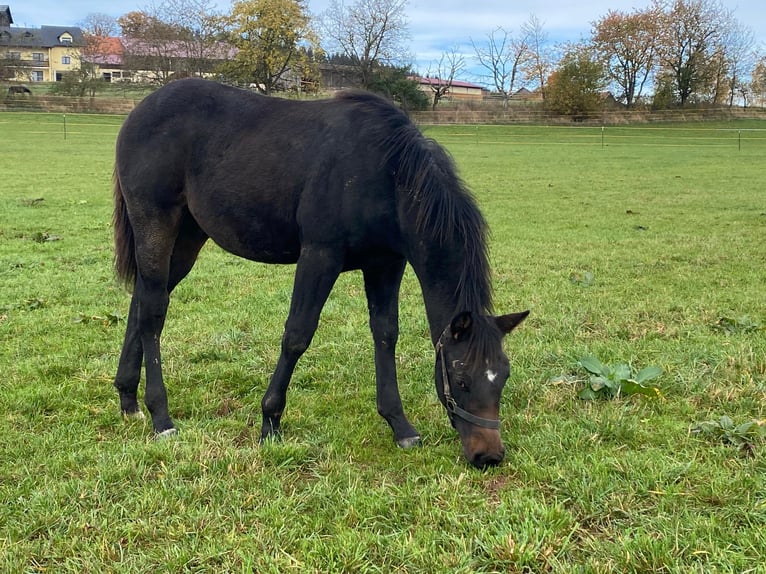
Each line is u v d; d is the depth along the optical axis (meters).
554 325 5.38
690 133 41.72
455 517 2.64
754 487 2.79
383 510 2.73
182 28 49.31
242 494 2.85
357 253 3.35
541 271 7.47
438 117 46.84
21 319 5.50
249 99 3.71
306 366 4.58
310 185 3.27
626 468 2.98
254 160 3.45
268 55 46.66
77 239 9.21
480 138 37.44
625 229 10.33
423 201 3.08
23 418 3.66
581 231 10.22
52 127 34.34
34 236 9.23
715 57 54.78
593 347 4.74
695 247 8.68
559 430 3.47
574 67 49.22
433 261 3.13
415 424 3.68
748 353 4.45
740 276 7.01
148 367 3.65
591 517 2.67
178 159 3.63
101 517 2.67
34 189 14.53
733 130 41.66
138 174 3.65
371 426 3.64
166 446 3.26
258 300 6.23
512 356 4.64
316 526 2.62
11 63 52.19
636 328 5.23
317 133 3.36
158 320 3.73
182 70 50.53
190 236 4.02
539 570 2.35
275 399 3.40
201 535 2.57
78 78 49.34
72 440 3.43
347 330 5.30
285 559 2.39
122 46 54.41
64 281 6.84
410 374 4.43
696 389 3.96
